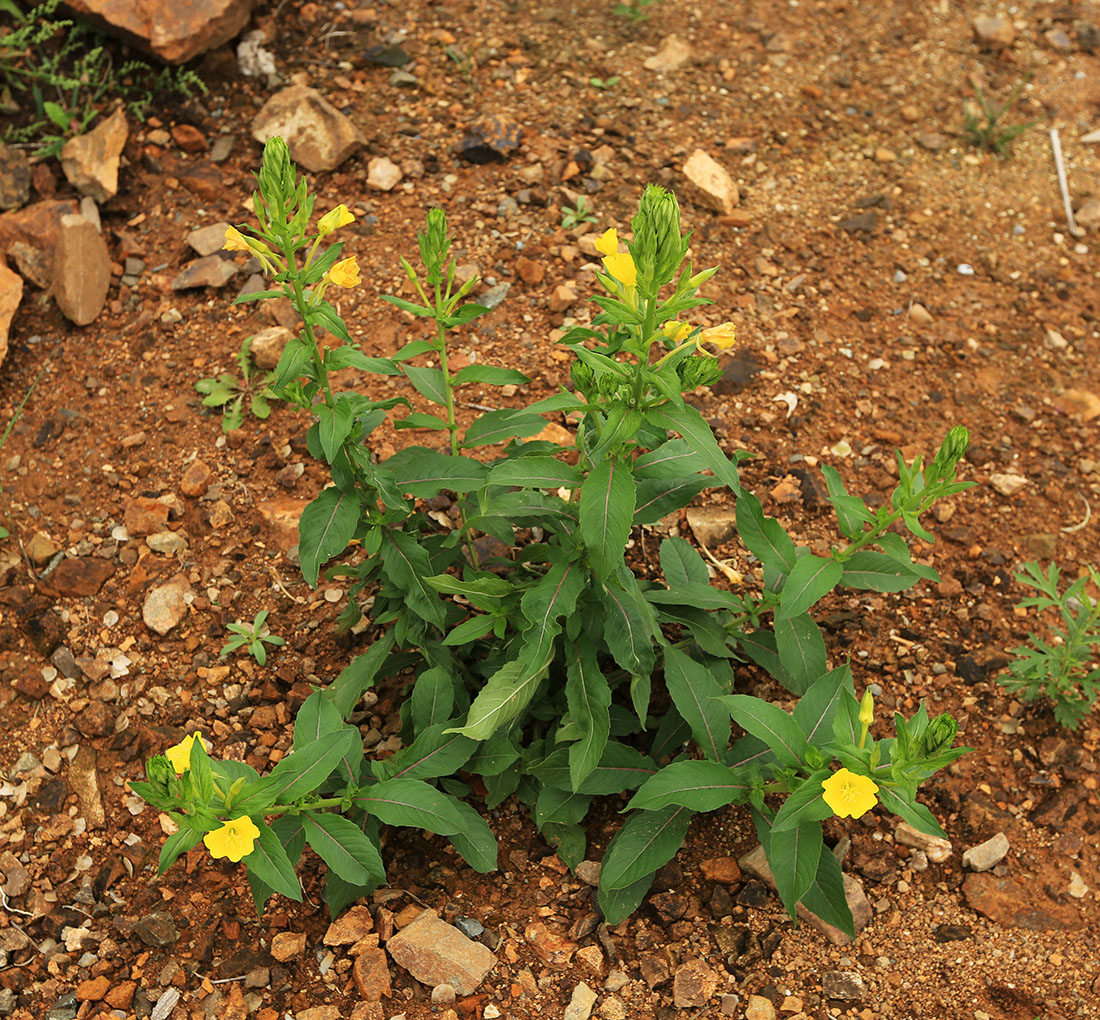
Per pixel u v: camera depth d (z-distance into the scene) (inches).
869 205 43.4
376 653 28.8
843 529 26.3
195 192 41.6
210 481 34.8
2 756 30.3
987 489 36.0
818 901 25.7
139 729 30.7
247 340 36.6
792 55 49.3
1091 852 28.8
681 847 28.7
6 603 32.7
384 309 38.2
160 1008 26.2
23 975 26.9
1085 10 53.2
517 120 43.9
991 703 31.5
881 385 38.1
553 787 27.8
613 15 49.6
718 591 28.1
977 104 48.1
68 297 38.2
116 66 43.8
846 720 23.3
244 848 22.2
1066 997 26.2
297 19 47.1
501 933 27.1
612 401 23.2
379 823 28.7
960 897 28.1
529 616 24.5
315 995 26.3
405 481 27.5
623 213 41.4
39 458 35.5
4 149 40.8
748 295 40.0
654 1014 25.8
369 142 43.0
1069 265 42.4
